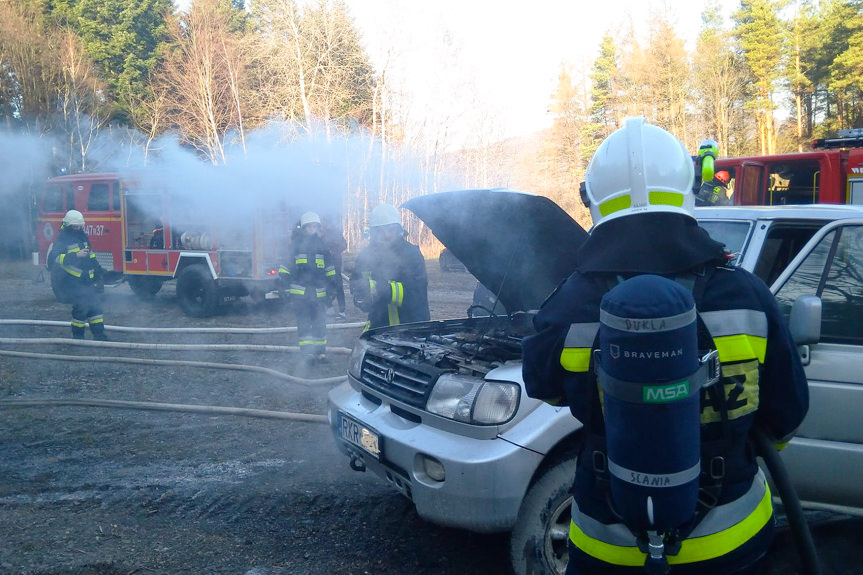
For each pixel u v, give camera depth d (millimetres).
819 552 3252
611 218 1567
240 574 3092
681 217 1526
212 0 28891
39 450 4754
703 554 1460
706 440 1472
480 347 3334
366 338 3828
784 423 1542
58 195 13414
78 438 5020
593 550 1542
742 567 1493
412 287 5211
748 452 1534
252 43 27266
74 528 3533
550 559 2717
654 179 1544
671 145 1598
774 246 3260
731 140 43125
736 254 3213
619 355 1313
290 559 3234
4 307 12312
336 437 3566
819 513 3660
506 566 3166
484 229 3383
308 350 7406
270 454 4699
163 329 9086
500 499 2660
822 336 2977
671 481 1311
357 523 3619
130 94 30141
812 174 11883
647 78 40938
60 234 8398
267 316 11383
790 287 3055
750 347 1456
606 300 1358
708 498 1473
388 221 5125
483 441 2742
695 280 1485
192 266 11180
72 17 29547
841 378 2875
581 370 1526
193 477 4266
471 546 3361
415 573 3109
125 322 10633
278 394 6270
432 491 2779
